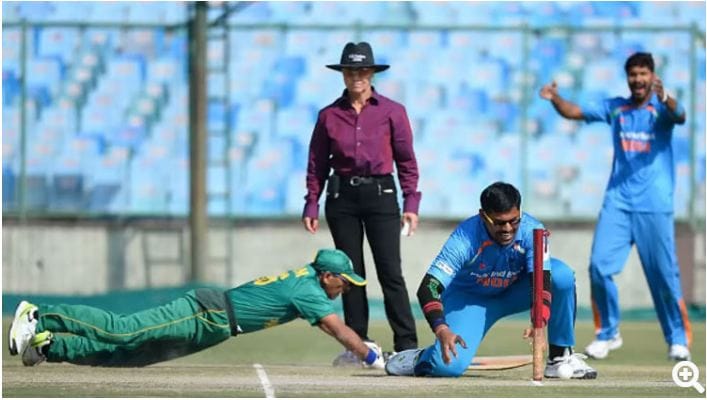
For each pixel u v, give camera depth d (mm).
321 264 34688
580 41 74438
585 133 73938
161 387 30125
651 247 45594
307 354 47188
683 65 74312
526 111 74000
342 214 40469
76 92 74000
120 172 73812
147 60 74062
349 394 28656
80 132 73938
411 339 40438
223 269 73188
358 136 40188
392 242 40406
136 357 33812
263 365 40719
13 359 40500
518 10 74312
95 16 74125
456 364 33531
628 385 31734
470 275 32875
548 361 34219
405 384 31453
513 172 73875
